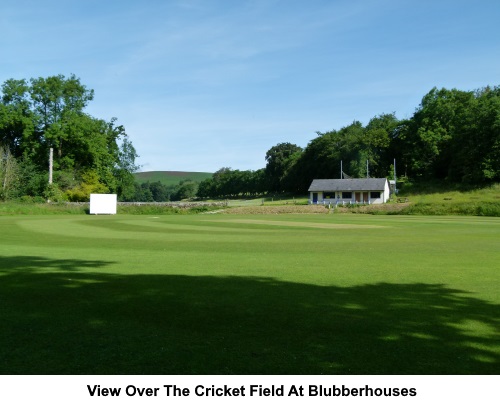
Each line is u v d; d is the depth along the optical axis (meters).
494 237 22.86
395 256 15.07
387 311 7.79
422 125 99.19
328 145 110.06
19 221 37.59
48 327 6.86
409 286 9.94
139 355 5.72
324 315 7.52
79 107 79.56
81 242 19.97
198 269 12.27
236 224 34.66
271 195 127.69
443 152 95.31
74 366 5.40
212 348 5.95
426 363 5.47
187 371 5.26
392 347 5.99
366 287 9.83
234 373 5.20
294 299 8.68
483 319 7.31
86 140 77.69
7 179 67.38
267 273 11.62
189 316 7.47
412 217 50.25
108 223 35.28
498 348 5.96
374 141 103.12
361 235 24.09
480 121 85.38
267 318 7.34
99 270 12.11
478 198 74.56
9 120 73.62
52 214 57.00
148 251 16.52
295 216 53.16
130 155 94.12
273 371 5.26
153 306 8.14
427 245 18.75
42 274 11.48
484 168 82.38
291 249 17.17
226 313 7.65
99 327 6.86
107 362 5.51
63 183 74.25
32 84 77.00
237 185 145.50
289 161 125.62
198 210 66.25
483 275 11.35
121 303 8.37
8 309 7.93
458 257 14.84
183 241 20.44
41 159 76.88
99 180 82.38
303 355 5.71
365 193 85.31
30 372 5.26
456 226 32.50
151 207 64.94
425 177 97.25
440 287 9.84
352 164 101.06
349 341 6.21
